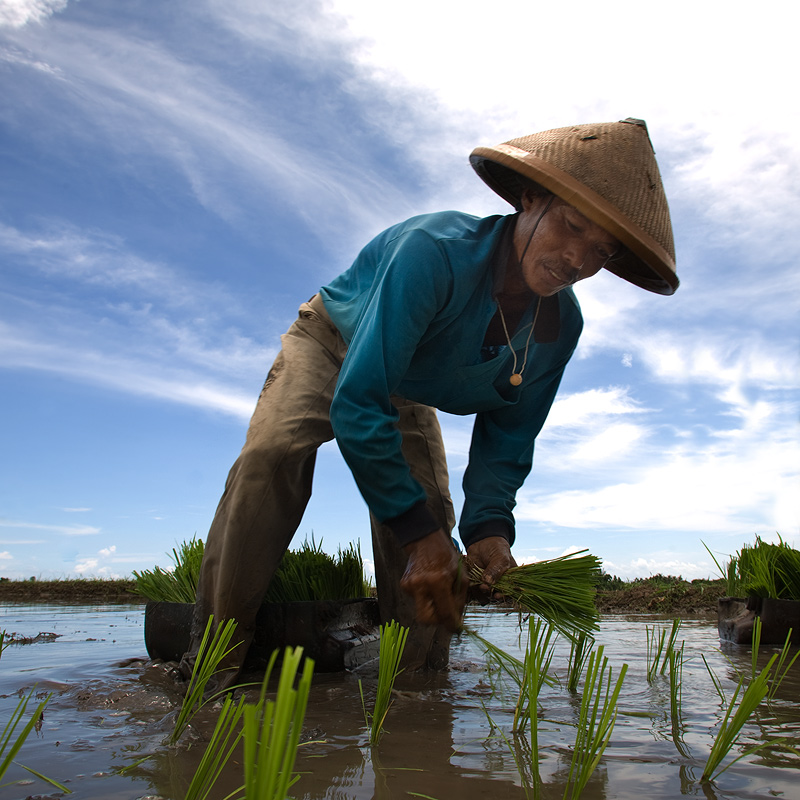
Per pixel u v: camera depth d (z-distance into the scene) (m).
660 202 2.03
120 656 3.45
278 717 0.79
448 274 2.16
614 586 9.00
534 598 2.12
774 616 3.71
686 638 4.23
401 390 2.58
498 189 2.37
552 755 1.59
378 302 2.11
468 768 1.48
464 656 3.47
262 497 2.44
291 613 2.90
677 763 1.52
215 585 2.50
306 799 1.28
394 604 2.97
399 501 2.03
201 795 1.31
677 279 2.06
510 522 2.62
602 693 2.38
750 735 1.77
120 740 1.73
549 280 2.14
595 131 2.02
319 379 2.63
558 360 2.65
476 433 2.81
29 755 1.60
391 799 1.28
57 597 9.26
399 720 1.95
